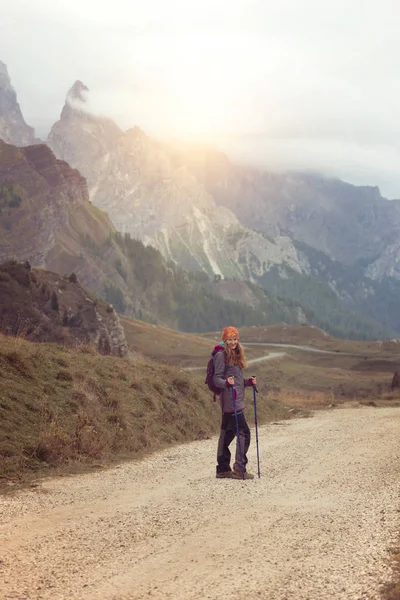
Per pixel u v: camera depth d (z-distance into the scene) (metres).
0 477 9.66
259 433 17.00
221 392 10.13
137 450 13.18
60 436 11.52
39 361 14.95
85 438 11.99
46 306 78.06
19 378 13.55
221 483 9.31
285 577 4.96
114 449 12.66
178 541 6.02
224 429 10.02
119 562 5.36
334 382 170.38
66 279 110.31
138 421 14.96
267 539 6.09
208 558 5.48
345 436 15.46
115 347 96.69
